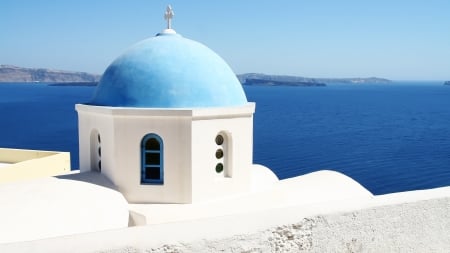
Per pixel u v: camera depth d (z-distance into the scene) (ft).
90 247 12.74
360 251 17.90
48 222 21.33
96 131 31.86
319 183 34.06
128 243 13.16
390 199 18.75
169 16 34.17
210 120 29.68
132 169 29.35
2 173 42.88
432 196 19.53
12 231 19.70
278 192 32.17
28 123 262.67
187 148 28.89
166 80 29.89
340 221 17.25
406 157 145.79
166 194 29.40
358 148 166.61
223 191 30.96
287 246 16.02
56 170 50.90
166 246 13.61
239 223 15.21
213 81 31.09
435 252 19.75
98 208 24.53
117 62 32.48
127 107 29.43
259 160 142.92
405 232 18.92
